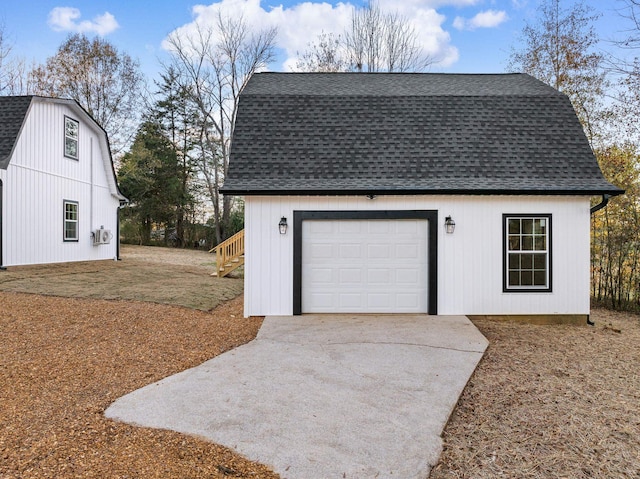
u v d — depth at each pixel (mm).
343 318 8156
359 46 27547
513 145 8891
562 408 4430
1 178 11094
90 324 6863
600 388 5016
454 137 9031
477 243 8430
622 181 11398
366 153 8766
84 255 14977
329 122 9297
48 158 12992
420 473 3084
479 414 4242
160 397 4262
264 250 8344
